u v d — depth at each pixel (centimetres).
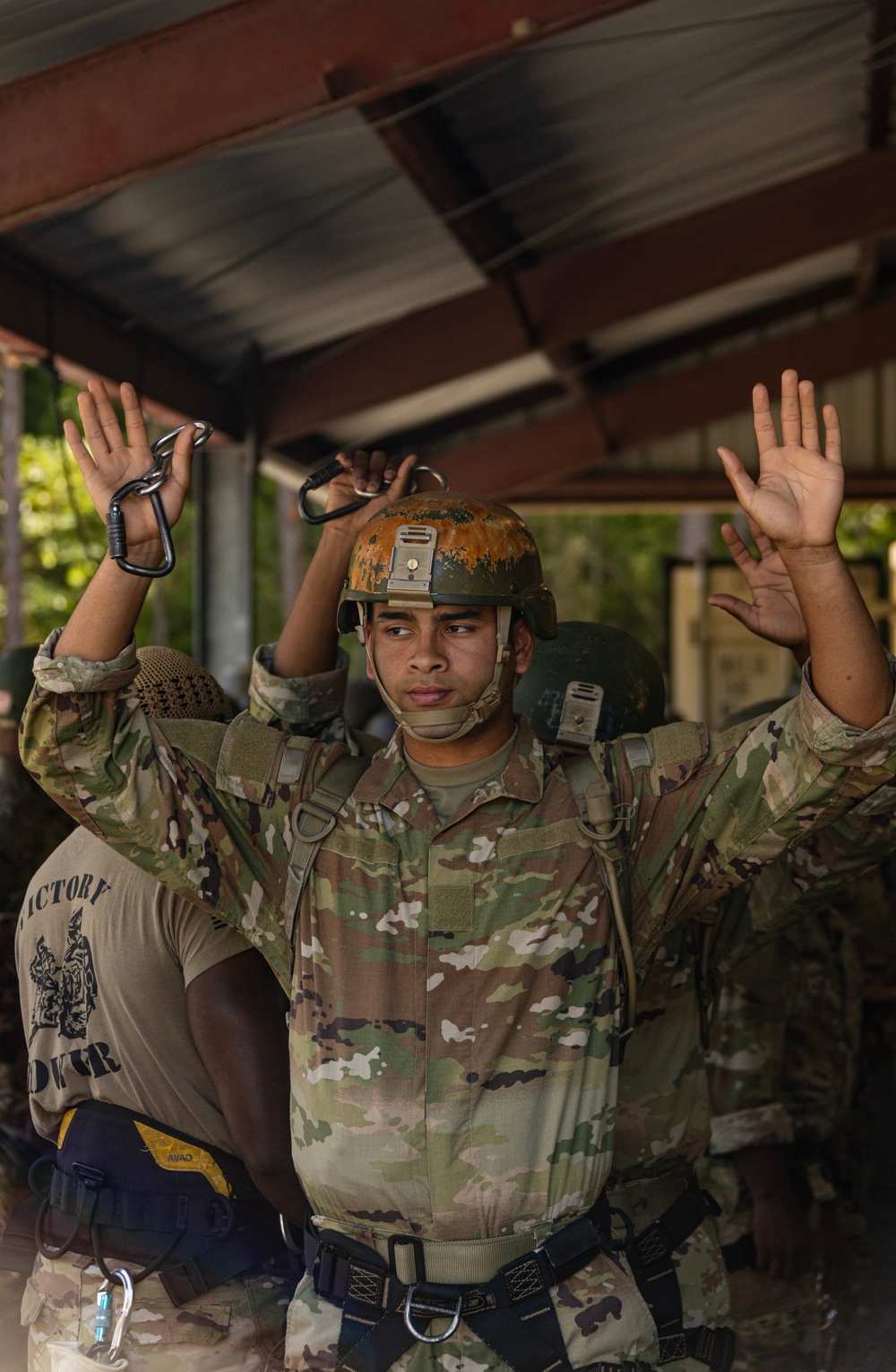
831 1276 427
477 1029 237
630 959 242
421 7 494
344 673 322
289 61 503
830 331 1286
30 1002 298
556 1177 236
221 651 1039
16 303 686
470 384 1240
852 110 845
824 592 221
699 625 1477
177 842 246
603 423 1309
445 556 240
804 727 229
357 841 246
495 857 242
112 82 514
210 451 1000
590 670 326
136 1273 265
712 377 1313
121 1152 275
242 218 712
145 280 761
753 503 220
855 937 496
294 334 926
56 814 445
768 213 920
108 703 239
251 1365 269
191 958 278
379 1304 236
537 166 802
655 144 805
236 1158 280
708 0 634
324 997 242
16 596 2736
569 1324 232
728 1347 284
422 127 668
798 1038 392
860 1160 475
